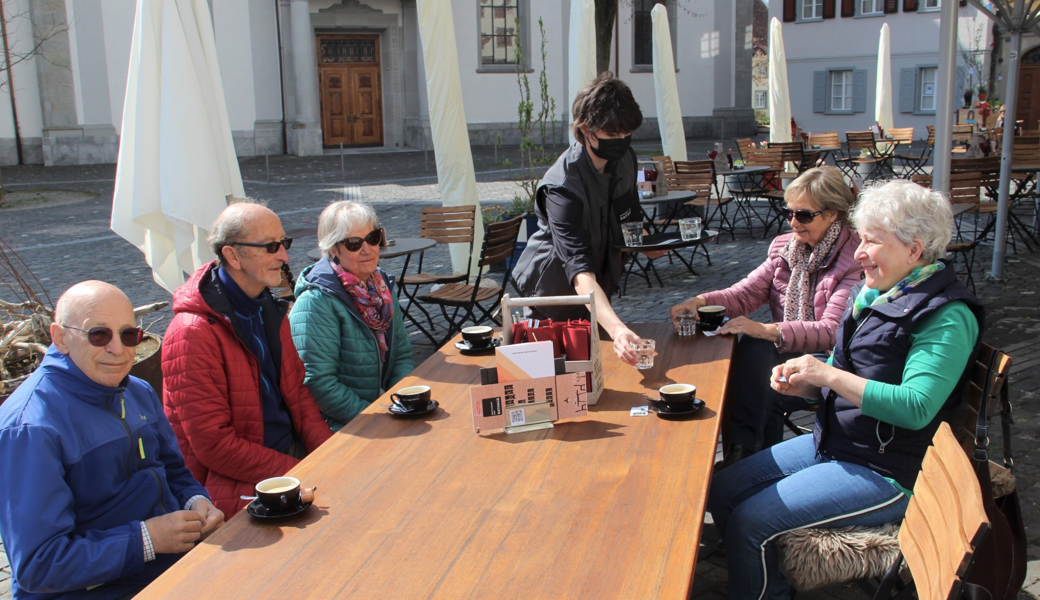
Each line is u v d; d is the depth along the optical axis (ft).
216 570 5.79
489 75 88.53
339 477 7.22
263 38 81.05
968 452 7.73
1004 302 22.88
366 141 91.30
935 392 7.69
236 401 9.67
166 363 9.44
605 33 50.01
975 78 90.63
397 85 89.97
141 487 7.80
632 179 11.78
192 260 15.38
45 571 6.91
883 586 7.19
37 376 7.44
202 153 14.21
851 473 8.02
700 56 99.55
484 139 89.35
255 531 6.34
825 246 11.14
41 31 72.18
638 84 96.22
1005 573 7.11
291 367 10.54
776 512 7.81
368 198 51.08
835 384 8.05
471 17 86.99
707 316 11.37
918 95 95.04
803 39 101.76
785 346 10.85
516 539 6.03
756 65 153.79
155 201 14.43
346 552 5.96
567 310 11.37
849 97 100.42
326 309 10.95
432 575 5.60
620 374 9.71
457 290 21.49
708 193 34.24
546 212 11.12
